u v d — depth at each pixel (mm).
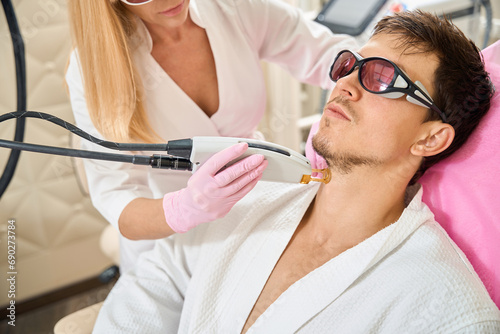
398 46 962
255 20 1326
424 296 910
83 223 2334
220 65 1266
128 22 1158
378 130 953
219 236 1158
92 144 1227
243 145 891
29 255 2271
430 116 961
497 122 988
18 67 1218
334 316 965
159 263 1222
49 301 2344
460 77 948
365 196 1006
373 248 984
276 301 1012
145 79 1228
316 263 1058
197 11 1215
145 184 1307
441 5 1743
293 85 2322
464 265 970
